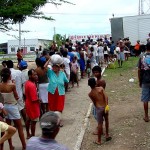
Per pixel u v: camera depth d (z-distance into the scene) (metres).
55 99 11.05
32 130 9.84
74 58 18.28
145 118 10.78
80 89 17.89
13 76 10.63
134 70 23.41
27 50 67.00
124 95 15.24
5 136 5.80
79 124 11.52
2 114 8.45
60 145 4.35
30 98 9.68
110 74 22.22
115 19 36.88
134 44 36.12
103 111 9.37
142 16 35.91
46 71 11.68
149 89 10.57
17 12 17.14
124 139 9.61
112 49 27.62
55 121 4.33
